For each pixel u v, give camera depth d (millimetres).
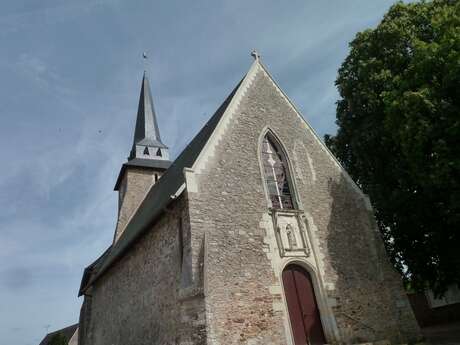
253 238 10938
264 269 10609
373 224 13664
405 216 14781
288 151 13523
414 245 15875
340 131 18156
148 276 12430
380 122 15305
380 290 12398
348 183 14250
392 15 16359
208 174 11188
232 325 9320
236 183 11578
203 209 10508
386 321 11852
